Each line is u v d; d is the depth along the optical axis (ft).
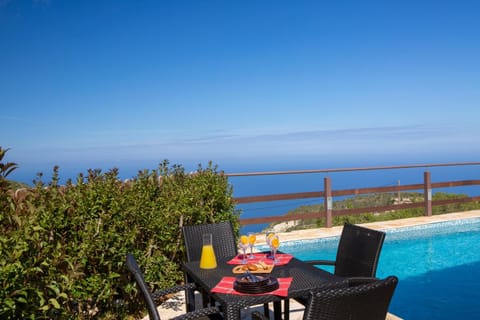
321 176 23.90
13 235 7.35
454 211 29.71
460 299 14.67
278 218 22.70
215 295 6.51
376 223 24.85
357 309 4.83
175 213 12.87
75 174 10.49
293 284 6.77
